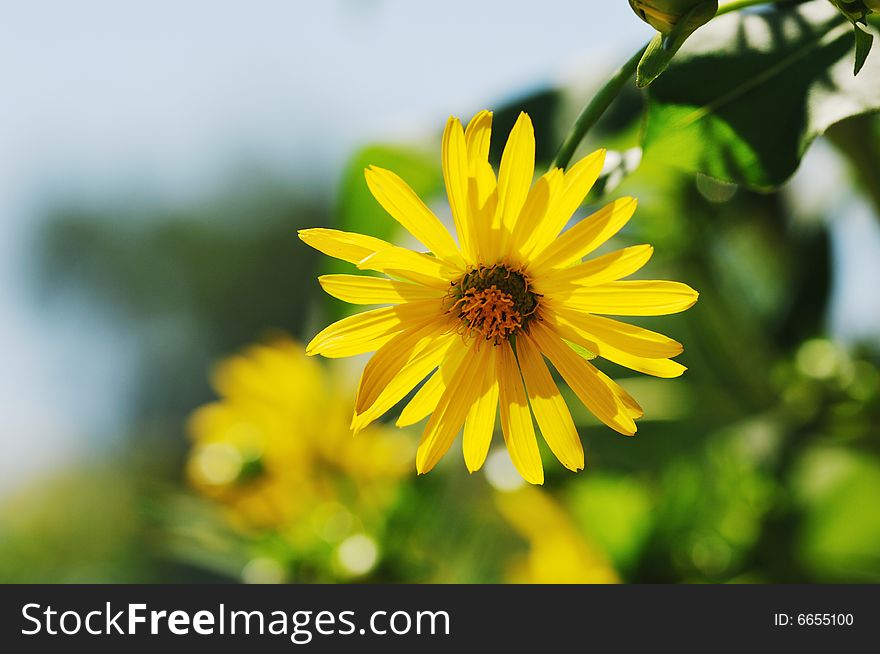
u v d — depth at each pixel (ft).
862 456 1.45
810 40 1.01
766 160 1.00
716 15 0.95
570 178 0.95
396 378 1.03
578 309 1.00
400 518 1.47
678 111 1.01
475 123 0.95
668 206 1.46
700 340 1.51
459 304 1.00
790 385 1.48
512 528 1.48
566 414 1.05
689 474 1.43
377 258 0.97
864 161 1.30
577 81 1.30
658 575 1.40
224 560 1.50
